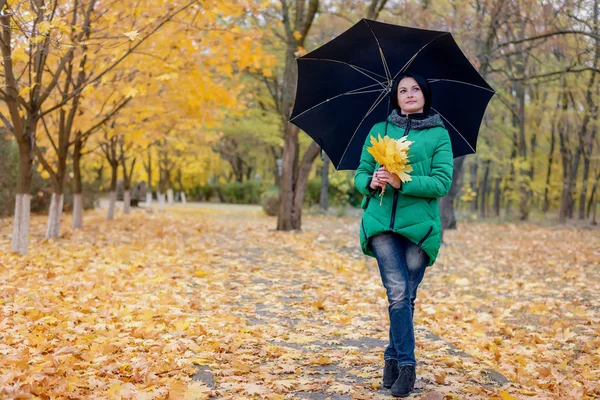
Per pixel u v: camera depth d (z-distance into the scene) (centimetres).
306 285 838
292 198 1792
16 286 690
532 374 468
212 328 537
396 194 358
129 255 1058
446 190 355
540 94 2425
